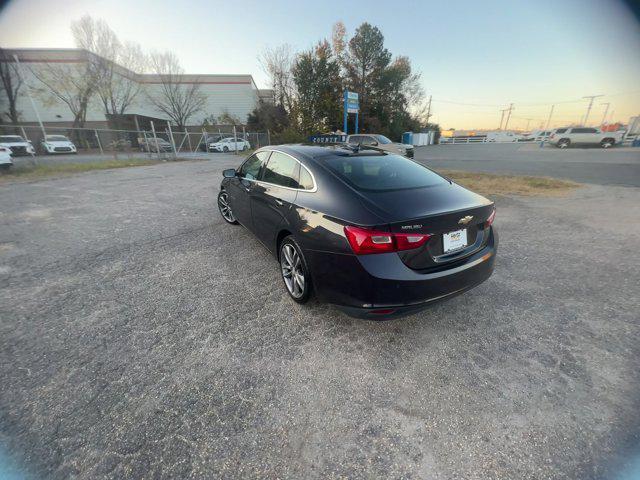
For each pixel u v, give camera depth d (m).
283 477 1.39
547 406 1.73
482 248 2.40
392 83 36.88
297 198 2.62
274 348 2.21
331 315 2.60
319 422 1.65
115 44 26.47
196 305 2.74
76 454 1.47
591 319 2.51
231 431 1.59
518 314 2.59
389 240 1.92
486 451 1.50
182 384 1.89
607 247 3.97
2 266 3.52
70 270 3.42
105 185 8.91
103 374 1.96
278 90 32.72
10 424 1.62
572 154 19.27
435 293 2.05
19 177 10.48
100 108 29.41
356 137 16.14
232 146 25.62
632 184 8.39
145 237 4.45
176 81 33.28
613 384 1.88
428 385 1.88
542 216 5.42
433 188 2.47
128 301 2.80
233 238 4.40
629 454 1.46
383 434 1.59
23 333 2.35
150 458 1.46
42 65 25.56
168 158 18.70
